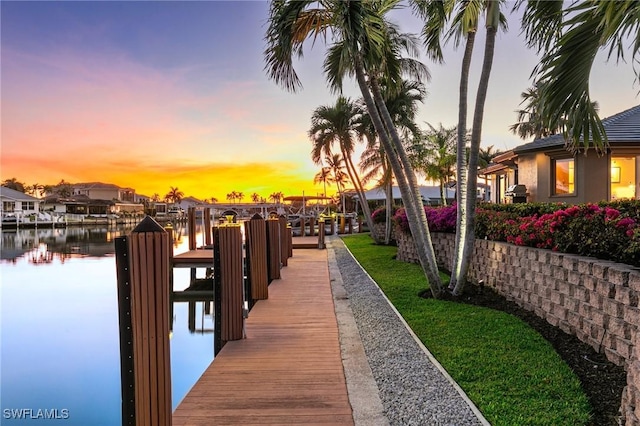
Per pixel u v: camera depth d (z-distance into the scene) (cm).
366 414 279
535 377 323
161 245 235
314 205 4347
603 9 304
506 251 575
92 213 5803
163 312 235
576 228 432
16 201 4588
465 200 625
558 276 439
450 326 472
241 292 453
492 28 539
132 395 229
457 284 611
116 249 229
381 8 607
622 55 337
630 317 320
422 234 628
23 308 895
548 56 364
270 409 286
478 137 570
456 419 267
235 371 357
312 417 275
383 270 934
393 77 706
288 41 558
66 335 705
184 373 535
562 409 272
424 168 1806
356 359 388
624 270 330
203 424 265
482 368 347
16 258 1753
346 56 559
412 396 305
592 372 331
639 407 215
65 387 498
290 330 488
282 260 1066
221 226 457
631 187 1173
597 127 396
